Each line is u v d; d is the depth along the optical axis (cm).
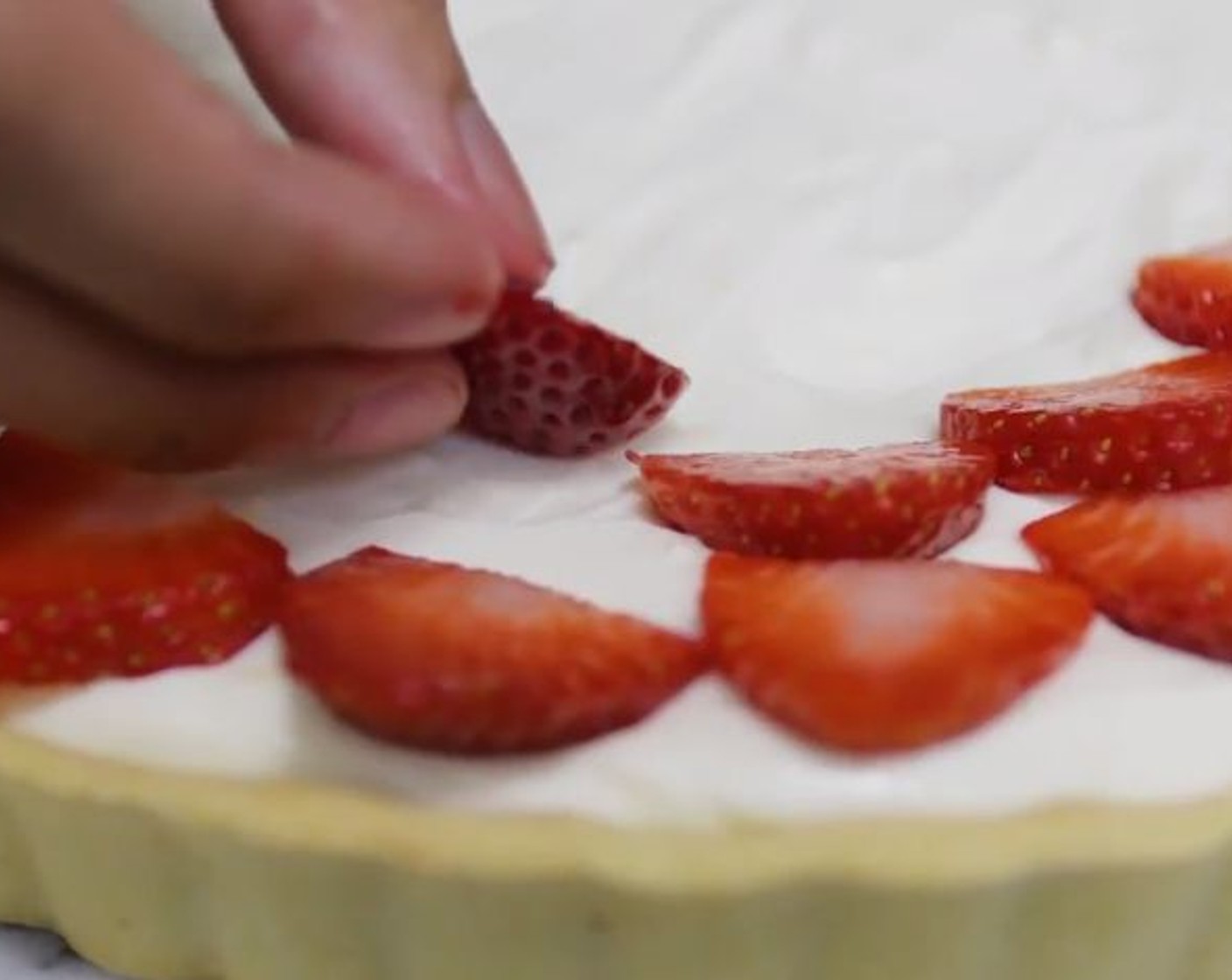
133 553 29
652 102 38
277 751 28
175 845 29
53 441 29
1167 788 28
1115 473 30
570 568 29
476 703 27
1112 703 28
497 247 29
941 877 27
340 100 29
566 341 30
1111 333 34
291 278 27
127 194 26
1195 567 28
